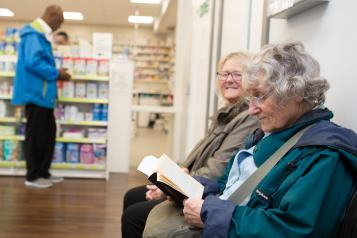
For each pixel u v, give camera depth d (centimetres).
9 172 471
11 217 325
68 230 304
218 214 117
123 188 443
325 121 123
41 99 409
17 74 407
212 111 391
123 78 520
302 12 176
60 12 418
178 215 145
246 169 138
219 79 217
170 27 1198
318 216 107
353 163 108
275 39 210
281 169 118
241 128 186
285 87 120
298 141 119
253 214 113
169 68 1339
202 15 453
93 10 1048
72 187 434
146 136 1030
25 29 406
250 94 130
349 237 101
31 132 416
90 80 483
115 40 1336
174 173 152
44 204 366
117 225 321
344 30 141
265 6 225
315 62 125
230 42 320
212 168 183
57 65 468
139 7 975
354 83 134
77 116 477
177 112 577
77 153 479
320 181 106
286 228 106
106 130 482
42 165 434
